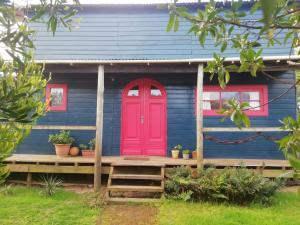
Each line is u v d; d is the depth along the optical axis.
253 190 5.57
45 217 4.94
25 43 1.35
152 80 8.69
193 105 8.53
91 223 4.71
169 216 5.00
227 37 1.58
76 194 6.41
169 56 8.84
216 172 6.20
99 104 6.92
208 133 8.32
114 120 8.65
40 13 1.36
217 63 1.79
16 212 5.15
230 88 8.38
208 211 5.25
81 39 9.09
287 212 5.21
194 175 6.14
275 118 8.17
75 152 8.16
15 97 1.34
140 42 8.99
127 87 8.71
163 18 9.02
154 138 8.59
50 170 7.11
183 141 8.45
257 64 1.59
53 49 9.05
